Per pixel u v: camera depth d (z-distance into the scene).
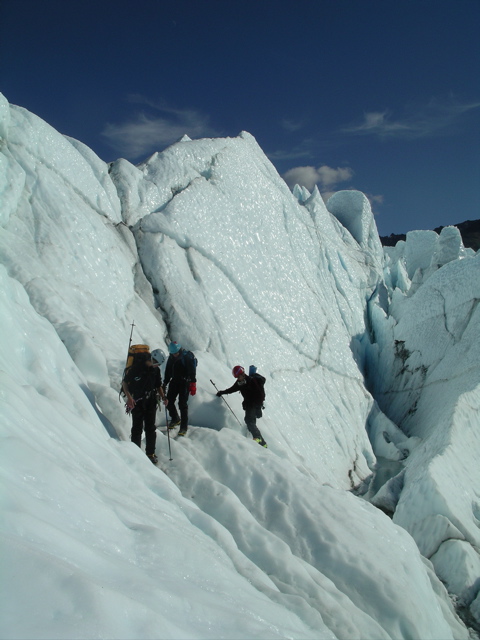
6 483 2.27
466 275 15.95
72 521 2.54
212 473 5.62
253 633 2.47
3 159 8.41
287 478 5.47
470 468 9.80
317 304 15.13
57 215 8.92
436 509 7.98
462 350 14.73
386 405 16.34
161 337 9.78
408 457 13.12
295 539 4.81
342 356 14.98
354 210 23.58
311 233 17.23
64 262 8.41
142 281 10.44
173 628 1.96
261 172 15.55
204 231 12.02
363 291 19.62
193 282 10.99
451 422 10.66
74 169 10.03
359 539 4.85
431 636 4.42
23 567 1.71
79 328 6.59
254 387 6.97
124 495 3.54
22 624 1.53
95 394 5.96
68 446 3.58
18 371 4.33
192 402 7.15
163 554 2.89
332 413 12.81
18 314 5.24
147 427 5.42
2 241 7.78
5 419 2.89
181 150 13.35
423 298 16.97
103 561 2.32
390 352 17.19
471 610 6.34
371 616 4.18
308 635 3.22
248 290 12.36
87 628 1.62
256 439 6.91
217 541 4.04
